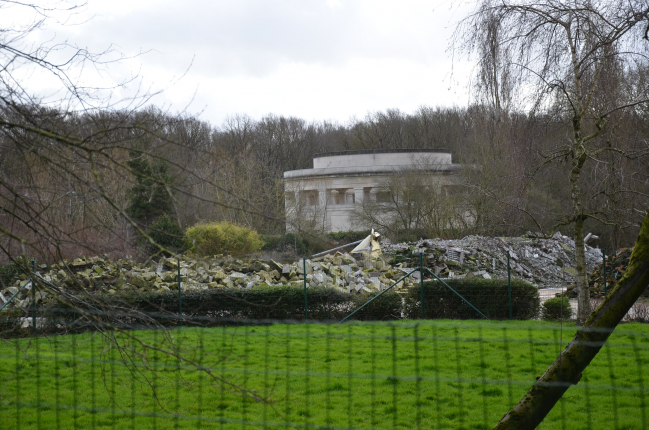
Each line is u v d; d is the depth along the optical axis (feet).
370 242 89.66
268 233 104.58
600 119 40.52
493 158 51.55
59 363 34.81
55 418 26.03
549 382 17.30
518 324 49.49
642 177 42.22
